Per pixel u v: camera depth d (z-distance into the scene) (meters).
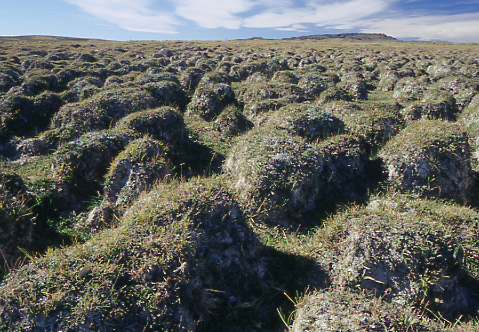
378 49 60.97
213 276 5.67
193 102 17.56
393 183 9.48
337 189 9.55
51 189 8.84
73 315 4.34
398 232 5.82
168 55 45.22
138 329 4.43
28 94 19.81
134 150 8.99
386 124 12.34
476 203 9.67
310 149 9.32
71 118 13.61
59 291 4.55
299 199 8.35
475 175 10.96
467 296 6.02
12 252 6.52
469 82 22.69
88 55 36.69
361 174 10.15
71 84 21.28
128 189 8.20
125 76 23.31
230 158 10.24
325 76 23.19
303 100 18.64
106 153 9.57
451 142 9.70
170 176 9.08
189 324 4.80
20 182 8.46
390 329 4.21
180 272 5.03
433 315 5.39
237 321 5.34
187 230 5.65
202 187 6.57
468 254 6.65
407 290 5.40
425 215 7.60
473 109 16.25
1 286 4.93
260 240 7.25
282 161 8.55
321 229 7.24
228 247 6.03
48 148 12.66
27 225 7.02
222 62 32.53
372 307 4.56
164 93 18.78
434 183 9.22
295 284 6.12
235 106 17.62
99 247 5.32
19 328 4.22
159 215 5.86
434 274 5.46
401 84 23.55
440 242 5.74
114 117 14.41
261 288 5.96
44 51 42.44
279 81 22.27
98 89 17.89
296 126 12.23
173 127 12.38
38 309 4.34
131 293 4.66
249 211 8.02
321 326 4.34
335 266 6.09
